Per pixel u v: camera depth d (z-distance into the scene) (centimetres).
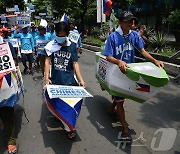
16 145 395
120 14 380
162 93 627
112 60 373
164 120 474
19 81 412
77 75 396
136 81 358
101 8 1185
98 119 484
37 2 2661
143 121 470
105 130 439
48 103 370
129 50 393
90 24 2889
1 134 433
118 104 400
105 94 635
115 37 384
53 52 387
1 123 476
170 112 512
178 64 818
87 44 1880
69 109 357
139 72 347
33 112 526
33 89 705
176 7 1388
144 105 550
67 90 360
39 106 561
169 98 592
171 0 1420
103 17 1196
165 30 1453
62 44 386
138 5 1772
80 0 2281
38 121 480
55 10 2183
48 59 391
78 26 2816
